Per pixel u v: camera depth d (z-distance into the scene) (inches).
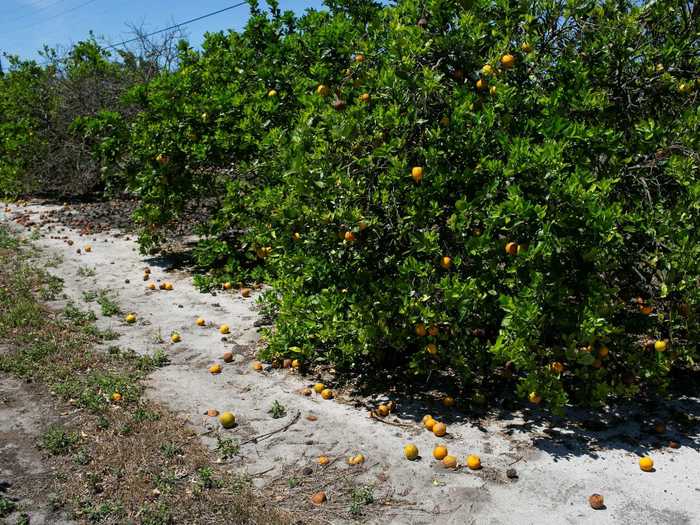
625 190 217.0
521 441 187.0
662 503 155.2
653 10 225.8
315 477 169.0
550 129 189.9
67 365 235.3
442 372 236.8
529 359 179.5
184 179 392.8
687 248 190.5
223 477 166.4
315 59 320.2
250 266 391.2
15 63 681.0
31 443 180.1
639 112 234.1
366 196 205.8
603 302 185.6
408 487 164.2
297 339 241.3
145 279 372.2
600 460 175.3
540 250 173.3
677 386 221.5
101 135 468.4
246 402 215.0
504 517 150.6
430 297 194.2
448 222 188.7
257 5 402.3
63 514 149.2
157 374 237.1
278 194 244.8
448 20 206.2
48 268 393.4
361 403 214.7
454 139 195.2
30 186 665.0
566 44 221.9
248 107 349.1
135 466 169.5
